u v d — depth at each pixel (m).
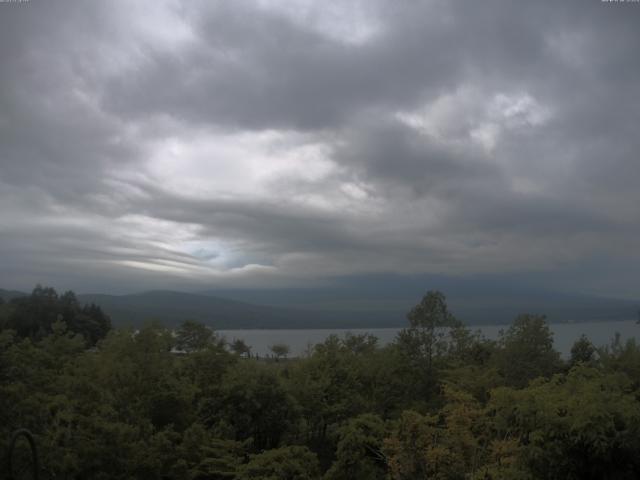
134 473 10.74
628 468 7.90
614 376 10.12
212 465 11.98
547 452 7.95
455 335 17.06
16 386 9.80
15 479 8.75
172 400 13.94
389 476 9.73
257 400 13.78
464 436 9.14
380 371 16.30
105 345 16.61
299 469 10.93
